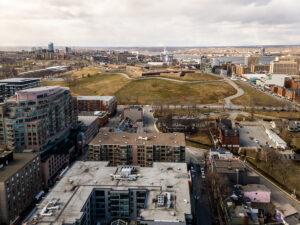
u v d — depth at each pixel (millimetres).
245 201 161250
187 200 132000
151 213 122500
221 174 181375
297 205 171375
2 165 162250
